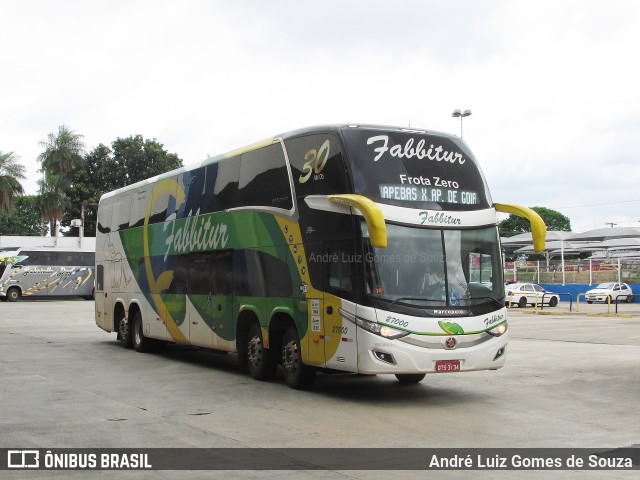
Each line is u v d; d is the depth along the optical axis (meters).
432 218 11.00
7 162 71.50
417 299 10.61
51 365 15.59
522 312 37.88
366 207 10.01
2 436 8.62
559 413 10.15
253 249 13.16
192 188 15.66
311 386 12.31
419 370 10.43
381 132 11.33
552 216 94.25
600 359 16.59
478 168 11.84
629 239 52.94
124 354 17.86
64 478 6.84
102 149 76.88
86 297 56.19
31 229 103.62
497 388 12.39
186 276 15.67
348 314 10.67
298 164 12.03
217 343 14.34
